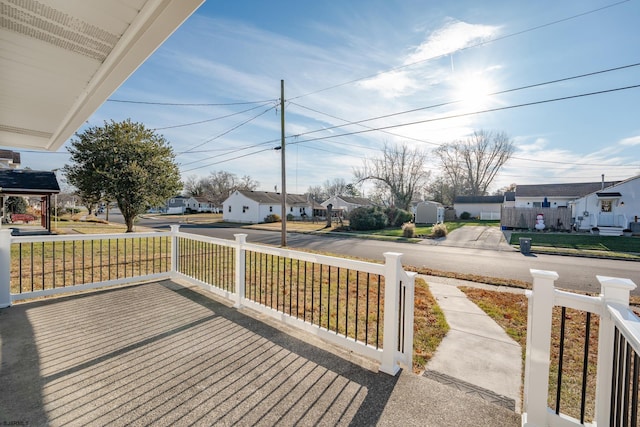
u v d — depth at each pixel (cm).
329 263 274
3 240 356
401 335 257
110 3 172
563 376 262
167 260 678
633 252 1141
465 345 314
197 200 5450
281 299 449
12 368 228
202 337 290
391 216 2358
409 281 245
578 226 1920
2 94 301
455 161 3709
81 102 318
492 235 1697
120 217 3844
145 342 277
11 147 556
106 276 537
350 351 270
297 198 3944
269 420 179
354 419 182
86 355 250
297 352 266
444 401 202
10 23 191
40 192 1457
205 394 203
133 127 1351
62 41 212
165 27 191
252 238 1569
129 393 201
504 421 183
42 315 336
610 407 144
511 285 605
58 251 802
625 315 132
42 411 181
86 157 1290
